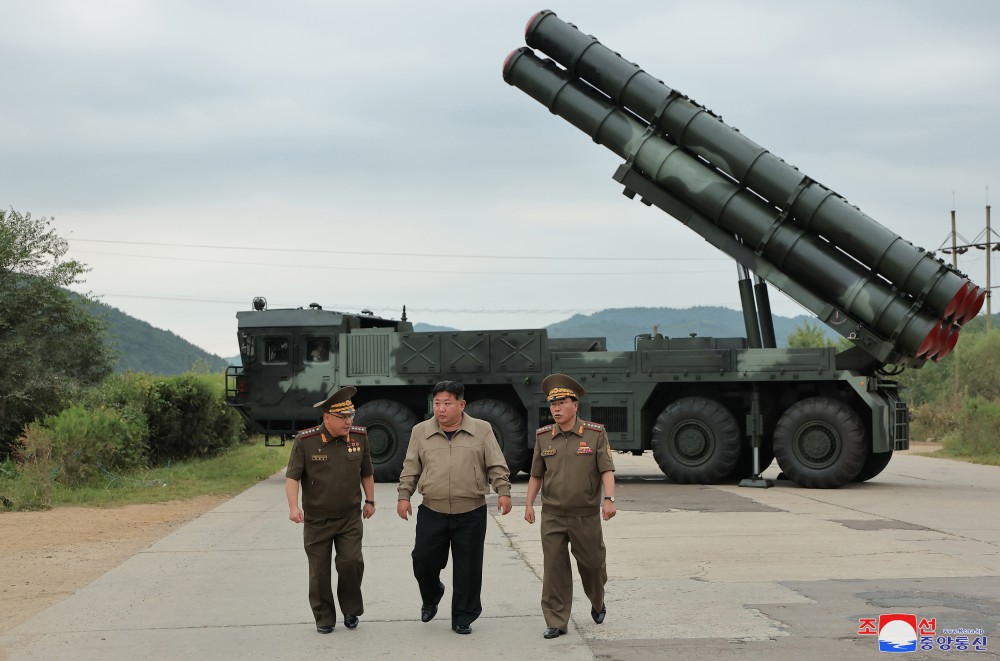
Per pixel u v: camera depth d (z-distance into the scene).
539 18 18.55
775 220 17.03
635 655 6.21
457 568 6.94
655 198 17.95
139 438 19.42
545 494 7.00
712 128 17.27
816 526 11.78
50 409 18.20
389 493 16.88
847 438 16.44
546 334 18.38
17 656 6.30
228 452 26.30
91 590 8.34
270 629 7.02
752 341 17.70
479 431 7.16
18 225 18.78
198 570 9.25
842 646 6.33
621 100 17.98
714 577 8.63
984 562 9.26
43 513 13.53
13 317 18.28
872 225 16.31
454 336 18.75
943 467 21.83
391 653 6.36
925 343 16.16
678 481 17.66
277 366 19.67
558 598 6.82
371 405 18.94
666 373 17.61
